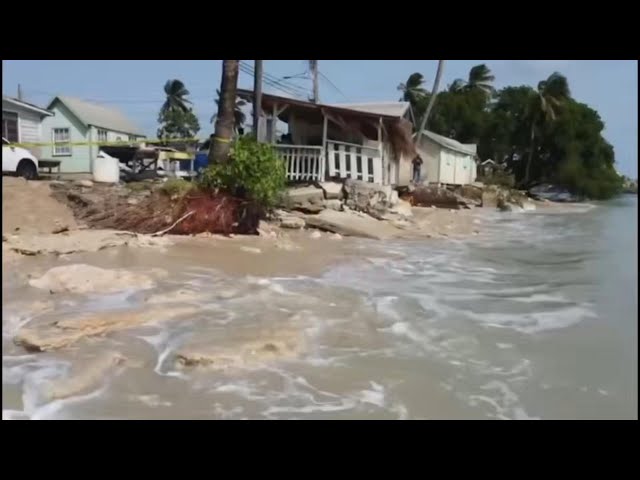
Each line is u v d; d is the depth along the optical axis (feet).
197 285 25.95
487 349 20.10
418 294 27.96
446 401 15.75
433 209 81.25
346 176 68.39
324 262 34.86
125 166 81.97
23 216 37.11
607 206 127.13
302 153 66.64
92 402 14.58
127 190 43.78
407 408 15.19
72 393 14.89
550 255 43.91
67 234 34.50
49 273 24.49
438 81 115.03
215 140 42.98
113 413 14.10
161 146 108.88
